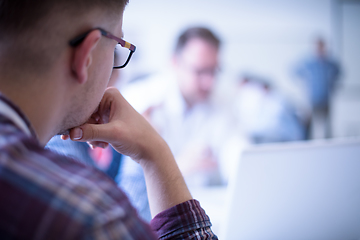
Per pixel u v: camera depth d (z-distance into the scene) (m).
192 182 3.39
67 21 0.41
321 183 0.83
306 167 0.80
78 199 0.28
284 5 3.68
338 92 3.91
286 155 0.78
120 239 0.28
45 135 0.44
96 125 0.62
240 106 3.57
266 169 0.77
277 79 3.69
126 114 0.68
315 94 3.78
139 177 1.01
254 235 0.80
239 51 3.61
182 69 3.40
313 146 0.81
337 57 3.86
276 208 0.80
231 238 0.78
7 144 0.30
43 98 0.41
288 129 3.71
